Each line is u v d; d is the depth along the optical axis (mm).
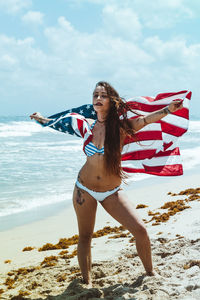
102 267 4980
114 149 3662
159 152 4348
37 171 16547
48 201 11570
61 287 4461
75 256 6312
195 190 12023
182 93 4199
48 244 7277
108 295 3848
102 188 3738
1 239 8094
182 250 5074
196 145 28828
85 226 4000
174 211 8641
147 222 8102
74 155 22359
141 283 3838
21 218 9805
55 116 4523
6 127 43531
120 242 6668
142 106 4277
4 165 18078
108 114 3785
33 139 33375
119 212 3713
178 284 3648
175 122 4316
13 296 4410
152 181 15125
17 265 6281
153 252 5230
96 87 3801
